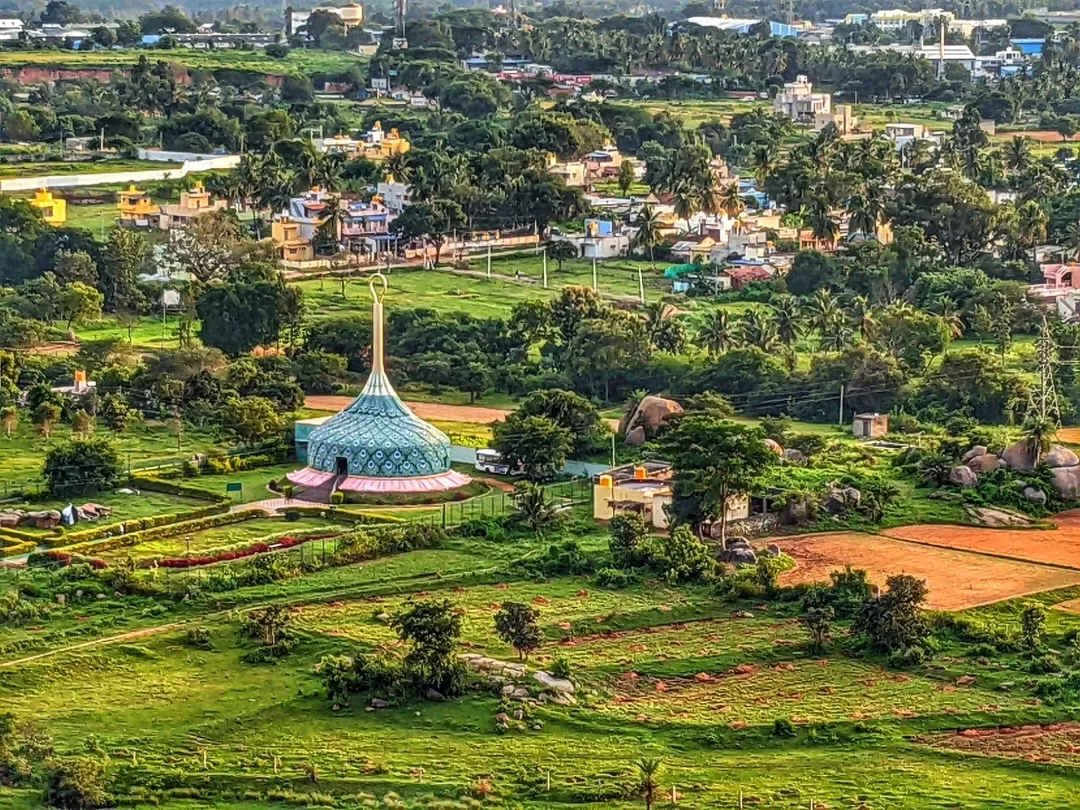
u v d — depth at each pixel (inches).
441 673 7746.1
